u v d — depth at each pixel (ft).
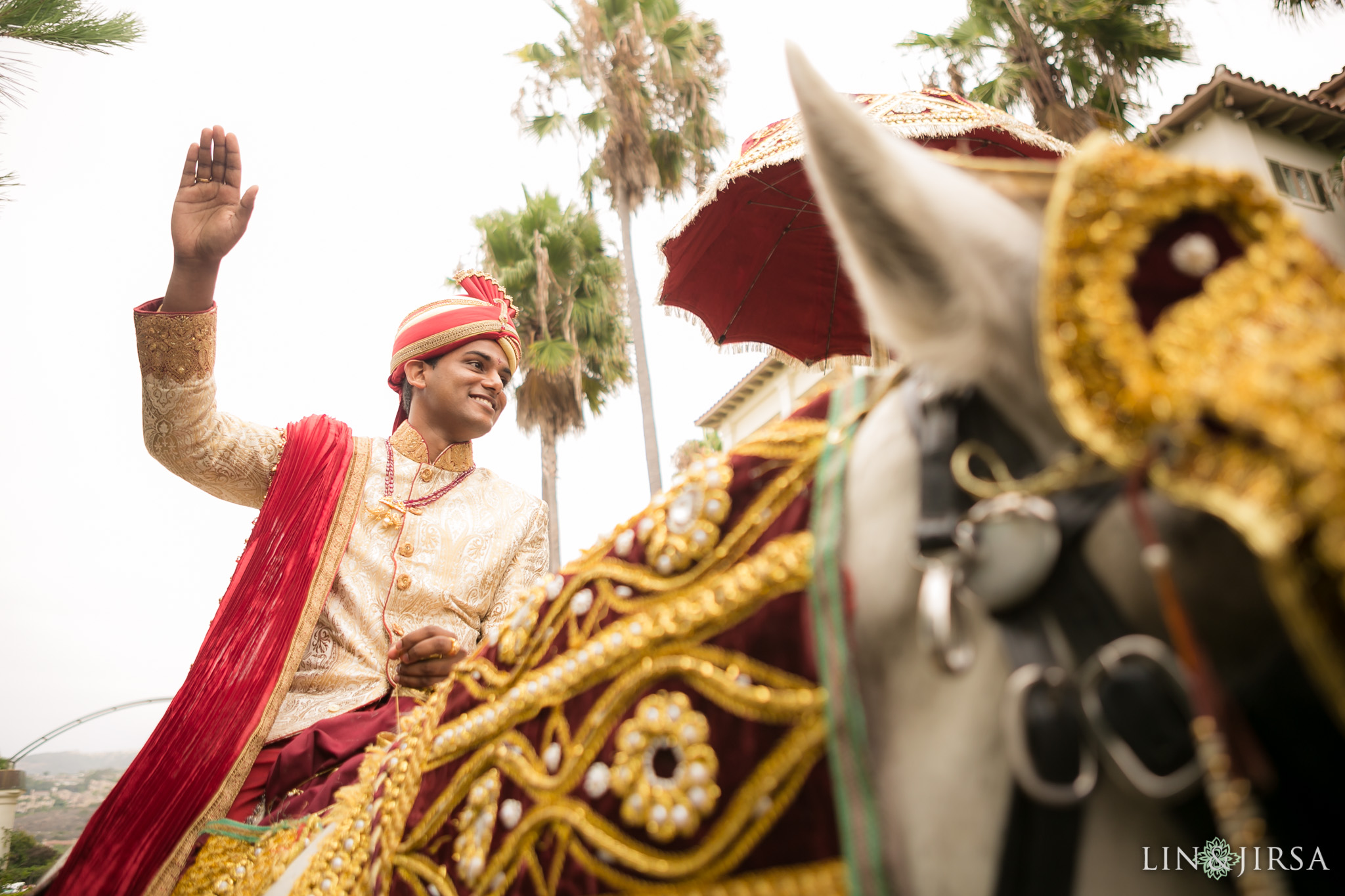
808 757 2.51
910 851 2.35
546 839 3.00
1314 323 1.78
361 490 7.78
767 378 62.75
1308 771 1.86
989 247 2.29
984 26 35.19
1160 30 33.47
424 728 4.00
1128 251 2.00
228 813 6.07
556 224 58.75
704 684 2.75
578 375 55.31
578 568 3.52
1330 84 32.63
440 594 7.68
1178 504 1.94
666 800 2.69
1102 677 2.02
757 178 9.18
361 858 3.98
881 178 2.33
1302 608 1.57
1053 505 2.16
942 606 2.20
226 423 7.55
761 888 2.49
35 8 21.91
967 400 2.45
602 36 57.06
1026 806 2.16
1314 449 1.60
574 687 3.14
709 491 3.08
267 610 6.88
